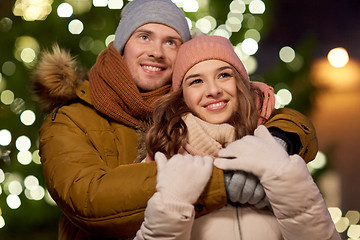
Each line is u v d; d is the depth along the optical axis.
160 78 3.15
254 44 5.07
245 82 2.76
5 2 5.27
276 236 2.45
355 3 13.57
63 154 2.74
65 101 3.14
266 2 5.29
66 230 2.96
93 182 2.50
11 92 4.98
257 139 2.37
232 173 2.37
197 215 2.39
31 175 5.00
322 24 13.21
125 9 3.30
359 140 8.12
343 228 5.59
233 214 2.45
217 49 2.72
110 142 2.96
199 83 2.70
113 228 2.45
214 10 5.16
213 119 2.66
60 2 5.03
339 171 7.08
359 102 9.71
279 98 5.01
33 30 5.02
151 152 2.68
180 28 3.18
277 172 2.28
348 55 12.12
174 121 2.64
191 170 2.30
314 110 5.17
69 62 3.17
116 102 3.04
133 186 2.40
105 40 5.02
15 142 5.04
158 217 2.25
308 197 2.29
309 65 5.15
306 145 2.63
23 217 5.03
